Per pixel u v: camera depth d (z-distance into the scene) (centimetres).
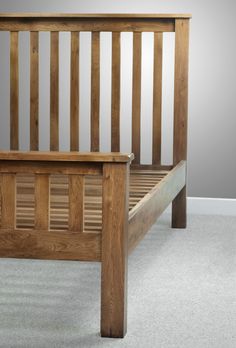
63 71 428
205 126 421
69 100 429
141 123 426
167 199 321
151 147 427
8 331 222
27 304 250
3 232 222
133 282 281
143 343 213
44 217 221
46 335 219
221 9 412
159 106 387
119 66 384
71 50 386
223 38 414
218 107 418
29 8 429
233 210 426
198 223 404
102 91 426
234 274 295
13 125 394
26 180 349
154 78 386
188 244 351
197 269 303
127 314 241
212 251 337
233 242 356
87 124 430
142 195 295
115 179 213
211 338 219
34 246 221
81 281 283
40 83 431
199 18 415
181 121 386
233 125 419
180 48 381
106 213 215
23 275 291
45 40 428
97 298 259
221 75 416
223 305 253
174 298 260
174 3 417
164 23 381
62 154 214
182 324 231
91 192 308
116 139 388
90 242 219
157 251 336
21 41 429
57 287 274
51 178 358
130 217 230
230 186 425
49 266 307
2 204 222
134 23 381
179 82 383
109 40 422
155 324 231
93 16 378
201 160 424
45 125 434
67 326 227
